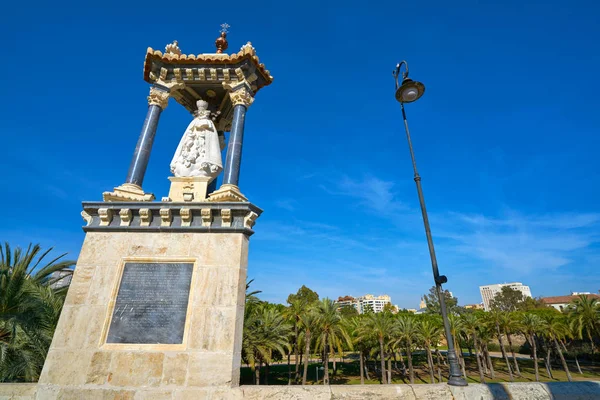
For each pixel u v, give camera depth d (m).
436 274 7.26
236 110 9.09
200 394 5.50
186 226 6.85
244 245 6.92
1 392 5.59
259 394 5.41
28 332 15.40
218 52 10.55
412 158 8.78
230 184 7.72
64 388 5.59
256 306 34.78
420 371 63.50
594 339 56.97
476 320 53.78
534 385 5.59
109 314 6.15
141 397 5.51
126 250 6.70
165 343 5.92
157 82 9.39
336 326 39.84
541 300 112.44
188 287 6.38
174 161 8.69
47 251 19.92
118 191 7.50
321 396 5.29
